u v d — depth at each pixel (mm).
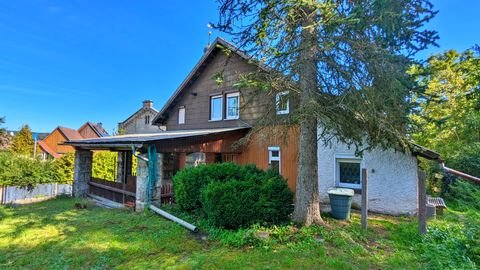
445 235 5438
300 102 6539
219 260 4570
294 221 6465
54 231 6586
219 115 13938
